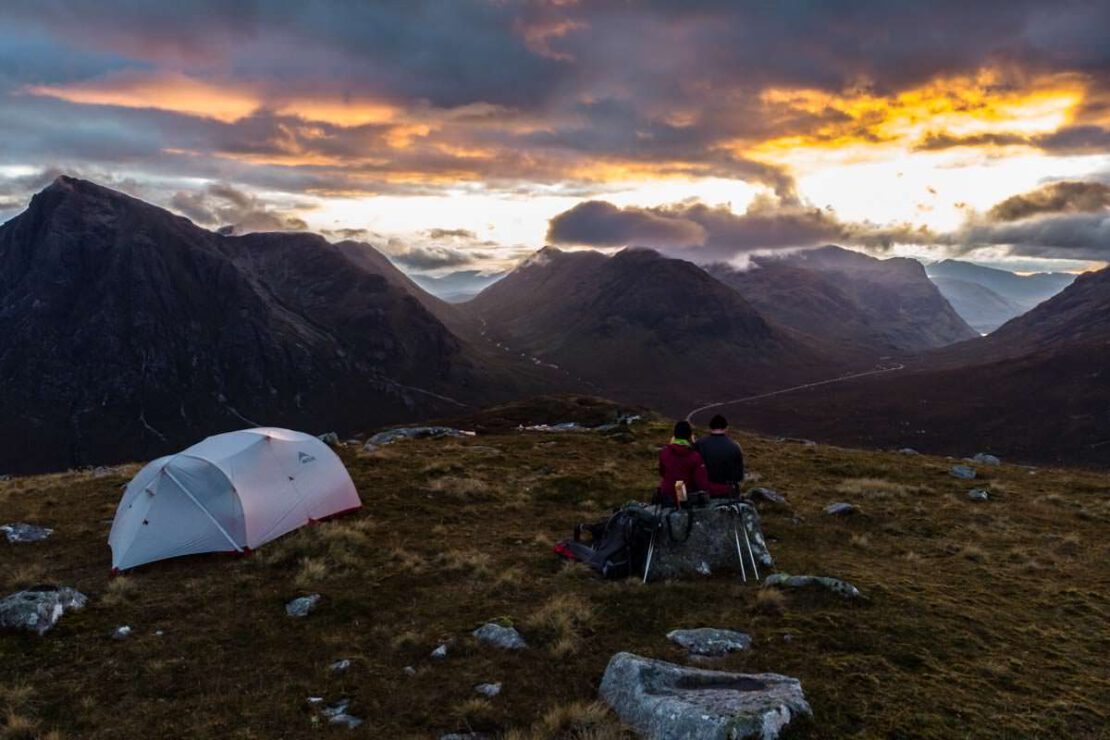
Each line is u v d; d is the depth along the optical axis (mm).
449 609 12828
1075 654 11000
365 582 14227
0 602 12523
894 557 16750
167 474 16766
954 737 8281
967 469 29406
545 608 12234
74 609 13094
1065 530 20047
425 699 9555
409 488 22891
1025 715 8859
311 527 17859
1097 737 8344
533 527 18844
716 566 14352
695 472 14633
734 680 9320
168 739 8695
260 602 13328
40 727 9070
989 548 17859
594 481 24141
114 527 17141
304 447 19453
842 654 10594
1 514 20438
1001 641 11398
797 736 8086
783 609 12336
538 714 9094
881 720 8594
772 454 33500
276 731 8805
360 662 10680
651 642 11172
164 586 14406
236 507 16703
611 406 73312
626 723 8578
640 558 14438
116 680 10359
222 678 10344
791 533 18281
